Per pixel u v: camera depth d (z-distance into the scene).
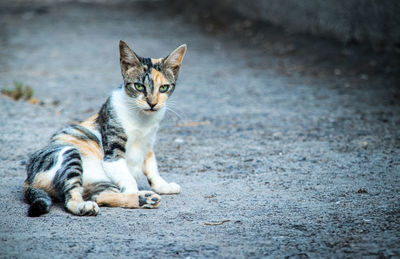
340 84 15.98
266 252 5.21
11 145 10.08
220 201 7.01
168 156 9.69
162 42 23.95
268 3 24.84
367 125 11.57
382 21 18.48
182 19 29.88
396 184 7.61
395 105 13.34
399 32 18.00
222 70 18.91
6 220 6.12
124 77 7.12
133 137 7.14
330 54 19.33
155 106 7.00
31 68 18.88
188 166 9.04
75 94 15.29
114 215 6.38
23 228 5.87
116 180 6.96
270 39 22.98
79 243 5.43
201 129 11.73
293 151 9.80
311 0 21.62
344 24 20.00
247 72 18.48
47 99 14.46
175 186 7.37
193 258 5.07
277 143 10.42
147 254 5.16
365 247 5.24
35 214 6.25
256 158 9.41
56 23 28.77
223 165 9.05
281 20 23.97
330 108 13.32
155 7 34.22
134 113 7.04
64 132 7.17
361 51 18.92
